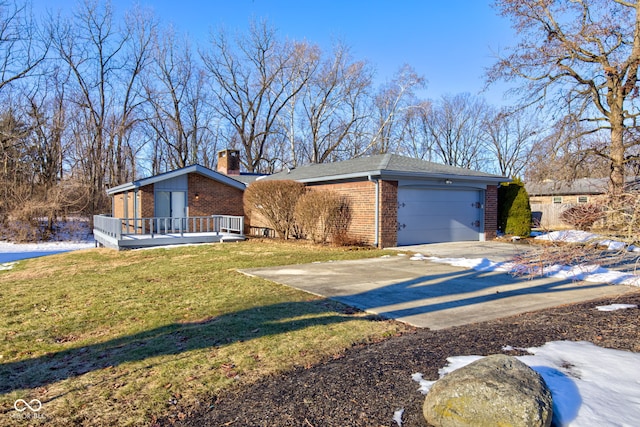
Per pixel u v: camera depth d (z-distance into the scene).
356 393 3.27
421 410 2.97
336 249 13.35
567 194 31.36
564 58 17.89
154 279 8.80
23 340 4.96
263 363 4.04
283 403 3.18
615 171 17.14
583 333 4.49
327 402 3.15
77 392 3.50
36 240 23.69
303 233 16.06
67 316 6.00
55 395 3.45
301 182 16.97
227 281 8.36
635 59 16.22
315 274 9.02
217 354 4.29
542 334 4.52
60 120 27.44
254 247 14.38
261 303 6.43
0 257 17.72
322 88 34.97
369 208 13.93
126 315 5.95
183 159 35.03
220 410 3.13
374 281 8.20
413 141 43.38
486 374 2.86
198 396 3.38
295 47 33.88
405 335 4.85
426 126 43.88
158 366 4.01
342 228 15.00
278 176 20.78
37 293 7.77
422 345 4.33
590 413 2.72
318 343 4.57
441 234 15.07
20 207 23.64
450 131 44.25
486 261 10.28
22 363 4.22
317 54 34.19
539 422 2.52
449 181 14.84
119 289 7.83
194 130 35.25
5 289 8.34
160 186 18.78
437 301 6.55
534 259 5.65
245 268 9.97
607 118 17.80
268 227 18.22
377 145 36.56
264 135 35.62
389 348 4.30
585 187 30.34
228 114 35.53
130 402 3.30
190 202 19.53
